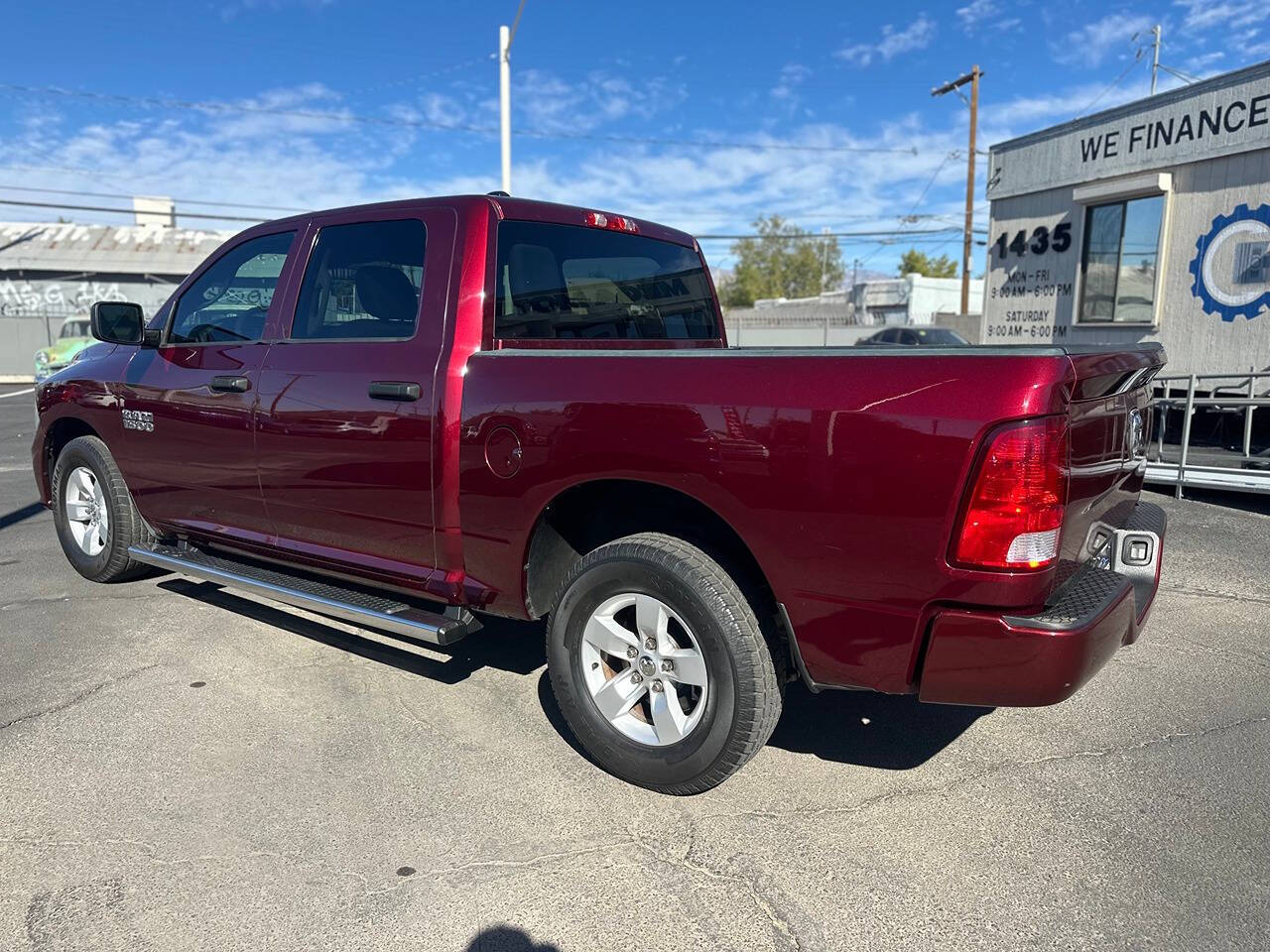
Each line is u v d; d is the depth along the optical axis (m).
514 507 3.21
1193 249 9.91
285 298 4.02
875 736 3.54
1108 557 2.92
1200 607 5.00
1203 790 3.11
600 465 2.97
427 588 3.56
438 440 3.37
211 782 3.15
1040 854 2.74
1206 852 2.75
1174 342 10.20
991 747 3.44
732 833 2.87
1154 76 24.84
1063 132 11.35
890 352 2.55
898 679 2.63
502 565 3.32
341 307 3.83
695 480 2.80
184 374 4.35
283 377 3.88
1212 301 9.75
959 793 3.10
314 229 3.99
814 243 80.94
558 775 3.22
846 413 2.55
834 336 35.47
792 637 2.77
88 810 2.97
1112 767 3.28
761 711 2.82
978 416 2.38
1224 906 2.49
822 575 2.66
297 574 4.38
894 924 2.44
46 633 4.58
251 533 4.25
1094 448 2.70
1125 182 10.41
